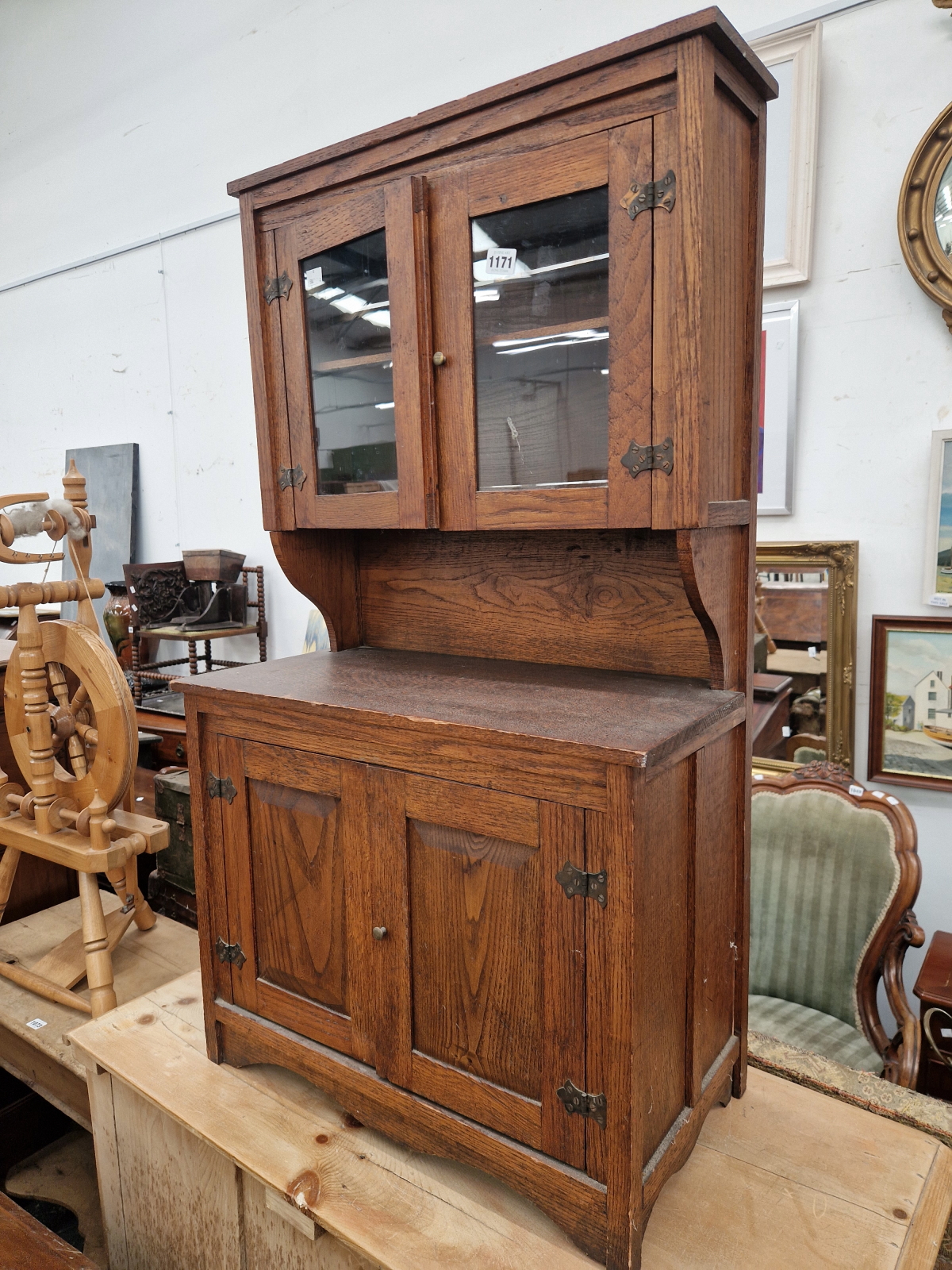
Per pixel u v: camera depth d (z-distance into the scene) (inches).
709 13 34.9
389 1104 47.0
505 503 44.9
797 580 83.6
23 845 72.4
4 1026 74.8
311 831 49.0
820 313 80.7
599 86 38.7
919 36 73.5
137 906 81.7
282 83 118.6
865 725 83.1
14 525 66.3
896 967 72.7
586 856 37.7
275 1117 50.2
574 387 42.3
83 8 141.1
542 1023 40.5
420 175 45.2
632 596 50.5
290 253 51.4
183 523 143.4
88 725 74.8
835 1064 58.7
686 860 42.8
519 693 46.6
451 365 45.8
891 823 74.8
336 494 52.2
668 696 45.1
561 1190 40.4
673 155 37.2
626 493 40.9
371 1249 40.4
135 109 137.1
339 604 61.2
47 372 161.6
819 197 79.4
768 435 83.9
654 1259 39.7
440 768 42.2
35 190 156.5
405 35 105.3
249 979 53.7
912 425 77.6
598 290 41.0
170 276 137.4
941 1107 53.6
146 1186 56.7
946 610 78.0
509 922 41.2
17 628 68.7
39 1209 75.2
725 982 49.2
